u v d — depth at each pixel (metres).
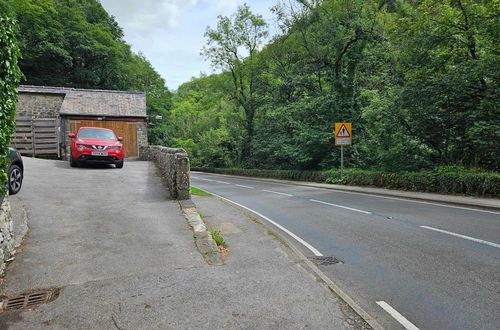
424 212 9.66
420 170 16.27
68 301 3.88
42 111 23.94
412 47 16.62
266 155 32.66
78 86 39.19
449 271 4.91
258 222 8.34
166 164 11.84
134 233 6.32
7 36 4.23
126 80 44.56
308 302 3.89
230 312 3.65
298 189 18.11
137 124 24.16
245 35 36.94
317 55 25.97
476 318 3.57
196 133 56.44
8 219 5.05
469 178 12.26
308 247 6.37
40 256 5.13
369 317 3.54
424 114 15.47
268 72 34.44
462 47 16.27
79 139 14.92
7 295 4.02
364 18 22.86
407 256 5.65
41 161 16.48
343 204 11.73
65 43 36.56
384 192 14.52
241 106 39.19
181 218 7.44
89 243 5.71
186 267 4.93
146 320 3.48
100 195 9.19
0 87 4.14
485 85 14.79
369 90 21.12
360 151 22.08
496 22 14.21
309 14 25.91
